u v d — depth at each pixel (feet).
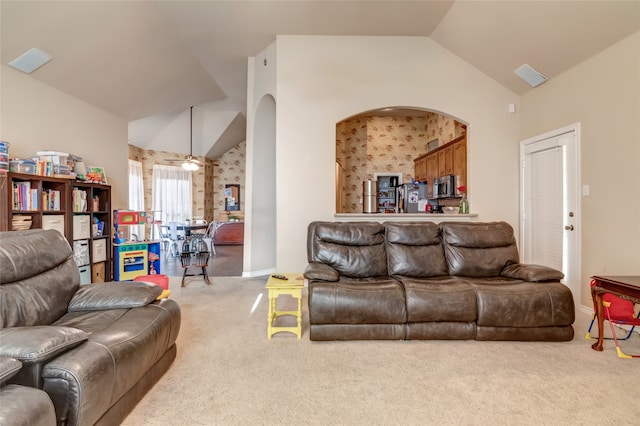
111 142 15.83
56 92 12.47
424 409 5.49
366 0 11.32
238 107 24.25
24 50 10.26
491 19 11.10
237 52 15.25
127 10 11.01
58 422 4.02
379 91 13.85
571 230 11.28
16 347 4.00
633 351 7.74
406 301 8.29
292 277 9.36
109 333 5.16
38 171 10.38
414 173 23.89
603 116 9.98
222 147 31.96
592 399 5.77
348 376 6.57
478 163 13.92
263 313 10.58
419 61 13.87
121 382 4.84
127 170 17.10
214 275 16.76
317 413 5.37
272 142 16.90
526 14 10.19
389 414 5.35
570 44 10.33
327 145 13.74
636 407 5.54
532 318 8.18
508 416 5.30
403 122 24.17
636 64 8.98
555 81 11.93
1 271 5.45
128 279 14.29
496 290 8.37
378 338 8.32
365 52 13.84
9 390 3.56
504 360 7.29
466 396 5.87
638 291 6.91
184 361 7.18
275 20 12.57
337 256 10.07
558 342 8.28
